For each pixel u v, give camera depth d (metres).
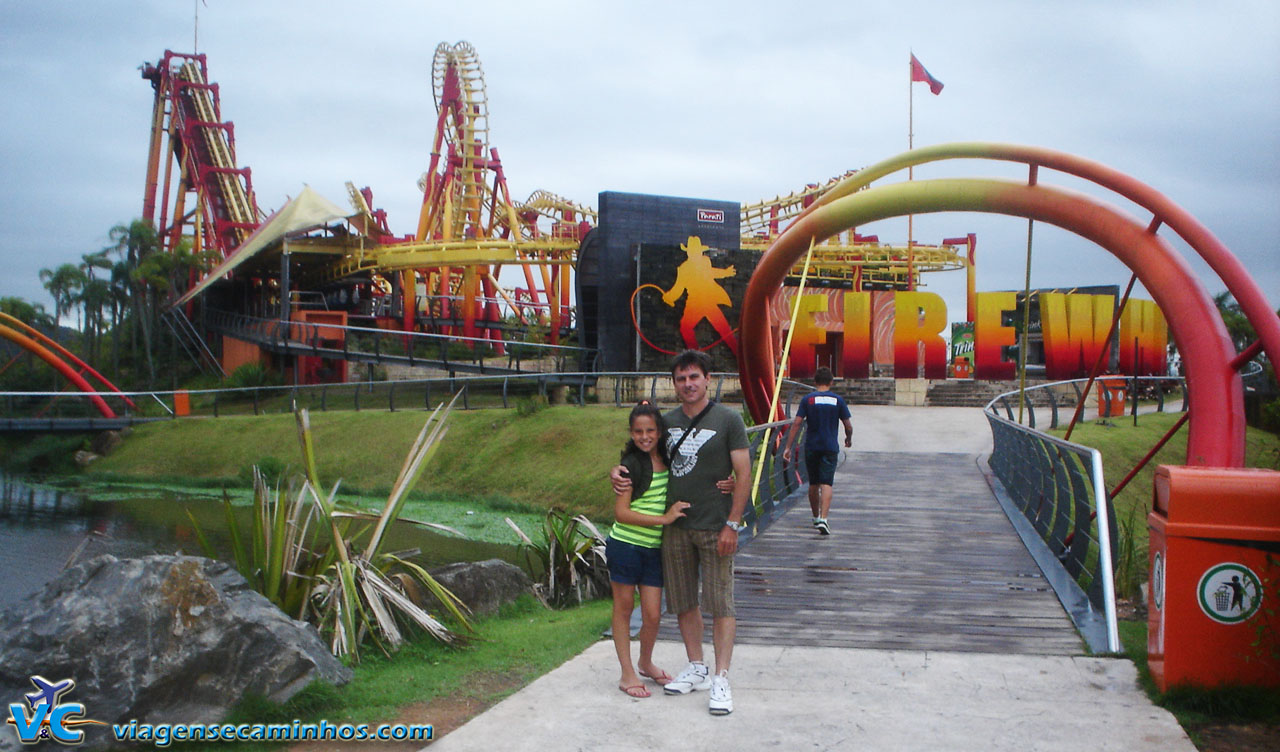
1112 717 5.48
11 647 5.70
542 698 5.93
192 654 5.79
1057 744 5.06
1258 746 5.04
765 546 11.80
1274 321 12.56
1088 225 15.72
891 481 18.33
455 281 82.50
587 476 27.89
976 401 38.62
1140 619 8.62
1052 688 6.08
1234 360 13.13
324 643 7.02
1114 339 42.03
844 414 12.47
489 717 5.56
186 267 75.94
